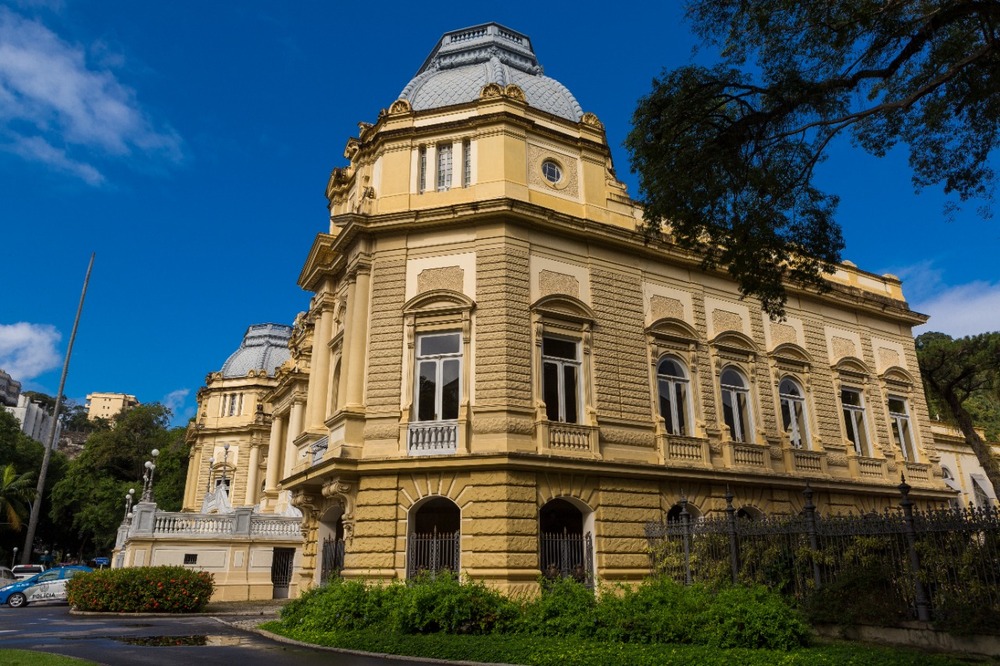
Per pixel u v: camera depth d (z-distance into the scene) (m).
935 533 13.38
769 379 24.39
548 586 16.78
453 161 21.77
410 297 20.36
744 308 24.75
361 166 24.00
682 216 15.03
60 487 62.91
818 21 12.80
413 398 19.45
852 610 13.83
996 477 29.52
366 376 19.95
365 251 21.09
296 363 38.75
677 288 23.39
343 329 22.61
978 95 13.35
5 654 11.74
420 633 14.38
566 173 22.48
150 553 27.41
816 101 13.62
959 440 35.34
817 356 26.12
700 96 14.09
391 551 18.03
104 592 22.94
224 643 14.73
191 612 23.23
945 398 31.16
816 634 14.36
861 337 27.92
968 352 29.53
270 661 12.06
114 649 13.70
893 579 13.75
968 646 12.07
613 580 18.69
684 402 22.53
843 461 25.11
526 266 20.38
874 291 29.62
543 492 18.53
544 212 20.73
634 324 21.92
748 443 22.89
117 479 67.94
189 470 58.94
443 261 20.45
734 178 14.56
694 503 20.95
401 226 20.77
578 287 21.25
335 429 20.25
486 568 17.34
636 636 13.25
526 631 14.27
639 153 14.88
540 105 23.73
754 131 14.30
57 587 29.47
